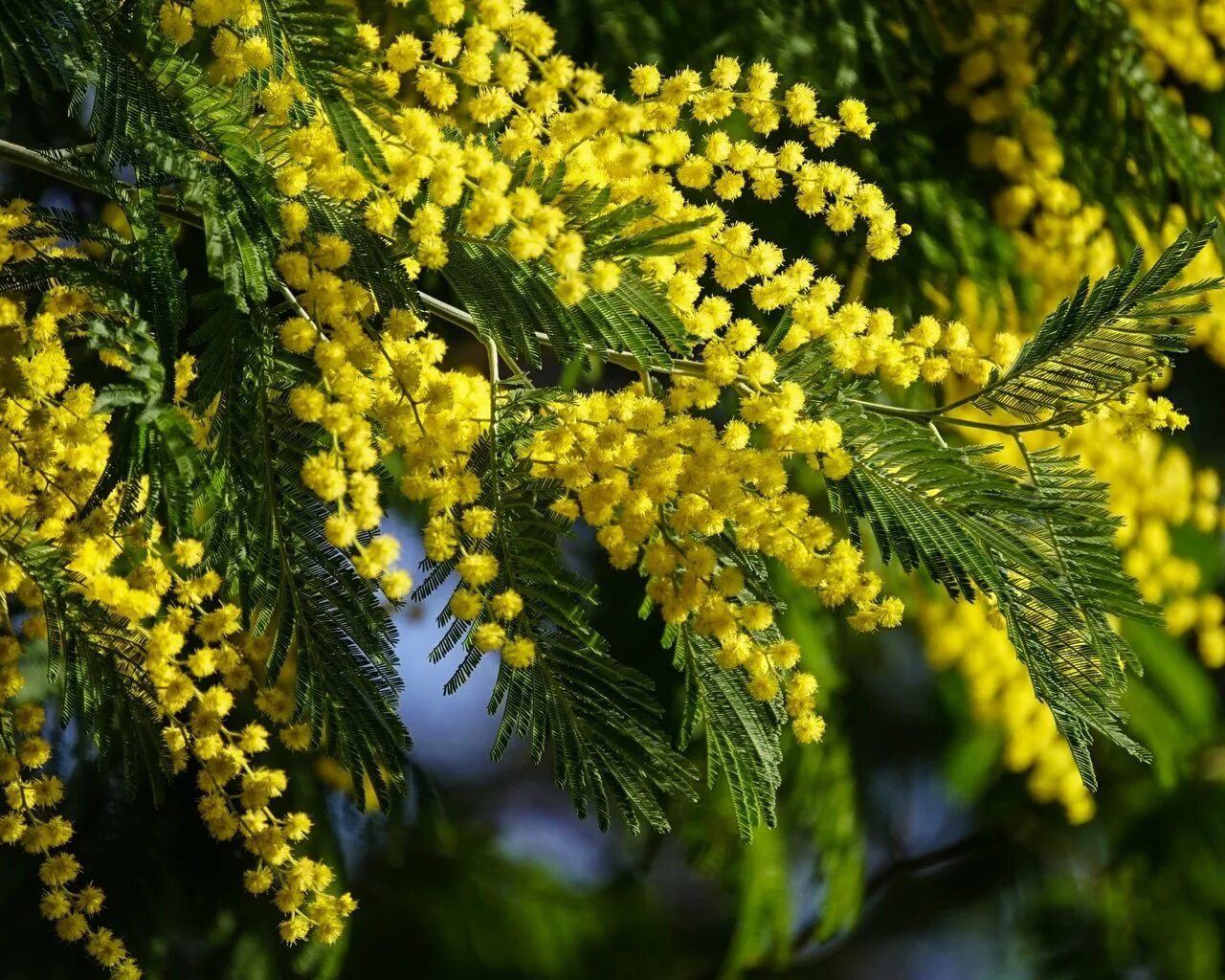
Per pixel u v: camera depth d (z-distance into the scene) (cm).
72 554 152
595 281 149
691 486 150
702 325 151
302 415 148
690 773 152
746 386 153
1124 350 153
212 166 149
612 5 173
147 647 153
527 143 150
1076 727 151
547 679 151
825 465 152
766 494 151
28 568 152
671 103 152
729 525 152
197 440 149
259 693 152
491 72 151
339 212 150
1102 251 189
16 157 150
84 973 174
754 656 152
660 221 151
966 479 152
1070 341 154
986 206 189
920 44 182
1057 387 154
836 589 151
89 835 173
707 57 174
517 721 152
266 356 149
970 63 185
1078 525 152
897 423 153
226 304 148
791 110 154
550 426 151
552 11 173
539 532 151
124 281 148
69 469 150
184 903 176
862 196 154
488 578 150
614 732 152
